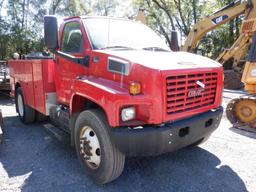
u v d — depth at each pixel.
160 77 3.43
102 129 3.69
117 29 4.75
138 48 4.56
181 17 29.73
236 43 11.33
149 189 3.84
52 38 4.29
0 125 5.84
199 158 4.82
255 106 6.62
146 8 31.30
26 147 5.30
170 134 3.56
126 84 3.64
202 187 3.88
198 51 15.20
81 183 3.97
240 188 3.87
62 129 5.18
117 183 3.98
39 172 4.28
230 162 4.67
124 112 3.50
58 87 5.14
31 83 6.03
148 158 4.80
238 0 12.51
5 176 4.15
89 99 3.90
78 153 4.25
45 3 31.39
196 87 3.89
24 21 30.81
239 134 6.21
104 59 3.96
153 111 3.46
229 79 14.51
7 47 29.67
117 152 3.69
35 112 6.64
